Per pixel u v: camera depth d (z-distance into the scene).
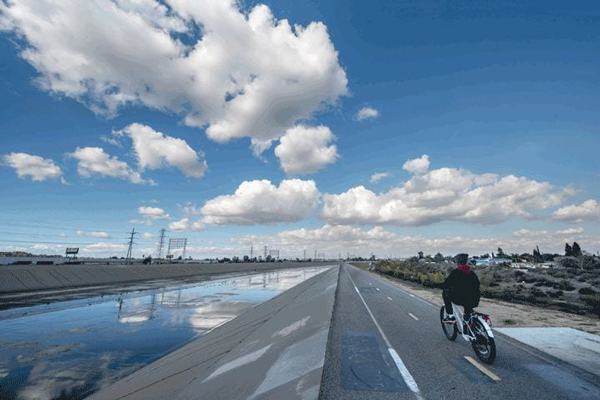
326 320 10.02
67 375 10.08
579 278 33.56
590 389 5.11
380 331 9.52
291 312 14.52
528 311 13.20
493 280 33.97
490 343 6.33
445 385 5.31
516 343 8.02
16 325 17.28
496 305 15.12
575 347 7.54
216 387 6.61
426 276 29.12
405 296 19.61
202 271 71.25
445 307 8.15
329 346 7.84
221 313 20.55
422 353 7.20
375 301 17.11
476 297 7.02
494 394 4.93
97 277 42.31
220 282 46.94
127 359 11.63
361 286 27.72
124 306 23.66
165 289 36.47
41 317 19.45
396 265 59.03
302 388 5.17
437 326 10.30
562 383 5.36
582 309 13.22
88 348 12.98
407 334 9.14
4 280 31.12
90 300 26.91
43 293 30.41
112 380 9.66
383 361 6.62
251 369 7.08
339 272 62.28
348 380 5.57
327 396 4.89
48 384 9.35
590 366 6.21
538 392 5.00
